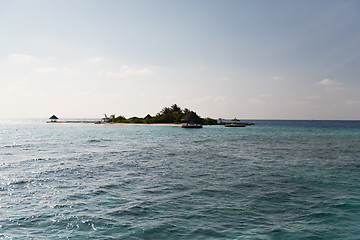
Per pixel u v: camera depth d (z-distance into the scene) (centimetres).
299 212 880
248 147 3228
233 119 11838
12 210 898
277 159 2180
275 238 674
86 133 6431
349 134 6488
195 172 1600
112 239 668
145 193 1118
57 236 688
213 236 685
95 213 867
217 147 3219
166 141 4109
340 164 1922
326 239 672
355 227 752
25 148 2997
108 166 1814
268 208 920
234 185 1264
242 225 763
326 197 1062
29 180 1365
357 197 1059
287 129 9719
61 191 1150
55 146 3250
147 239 668
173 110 12762
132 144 3578
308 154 2533
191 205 952
